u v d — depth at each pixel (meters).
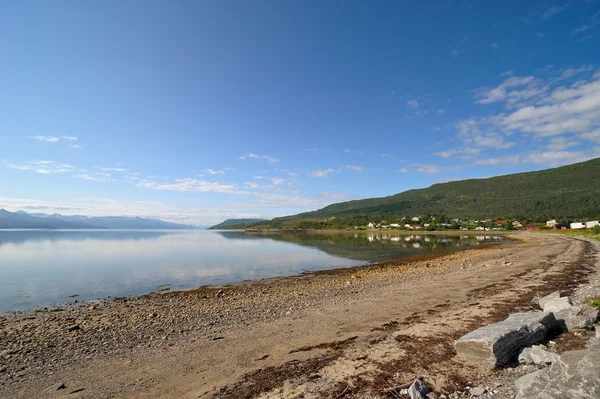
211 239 116.81
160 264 41.31
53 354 11.15
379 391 6.84
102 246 76.06
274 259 46.62
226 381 8.16
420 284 21.98
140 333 13.45
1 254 54.75
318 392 7.05
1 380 9.05
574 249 41.19
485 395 6.21
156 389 8.05
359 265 39.41
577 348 7.68
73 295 23.83
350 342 10.41
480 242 79.50
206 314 16.44
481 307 13.77
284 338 11.45
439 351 8.74
